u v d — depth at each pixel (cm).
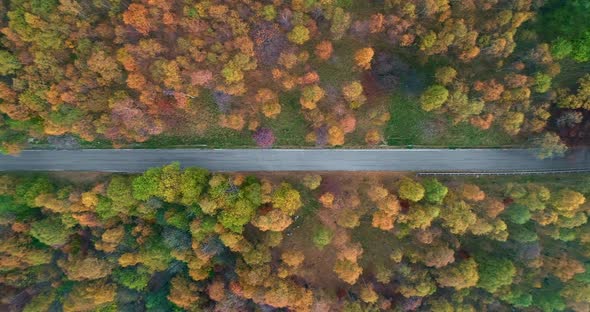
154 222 6450
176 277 6469
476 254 6588
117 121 6012
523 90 5856
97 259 6216
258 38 5638
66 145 6762
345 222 6012
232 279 6225
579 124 6291
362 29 5938
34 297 6569
